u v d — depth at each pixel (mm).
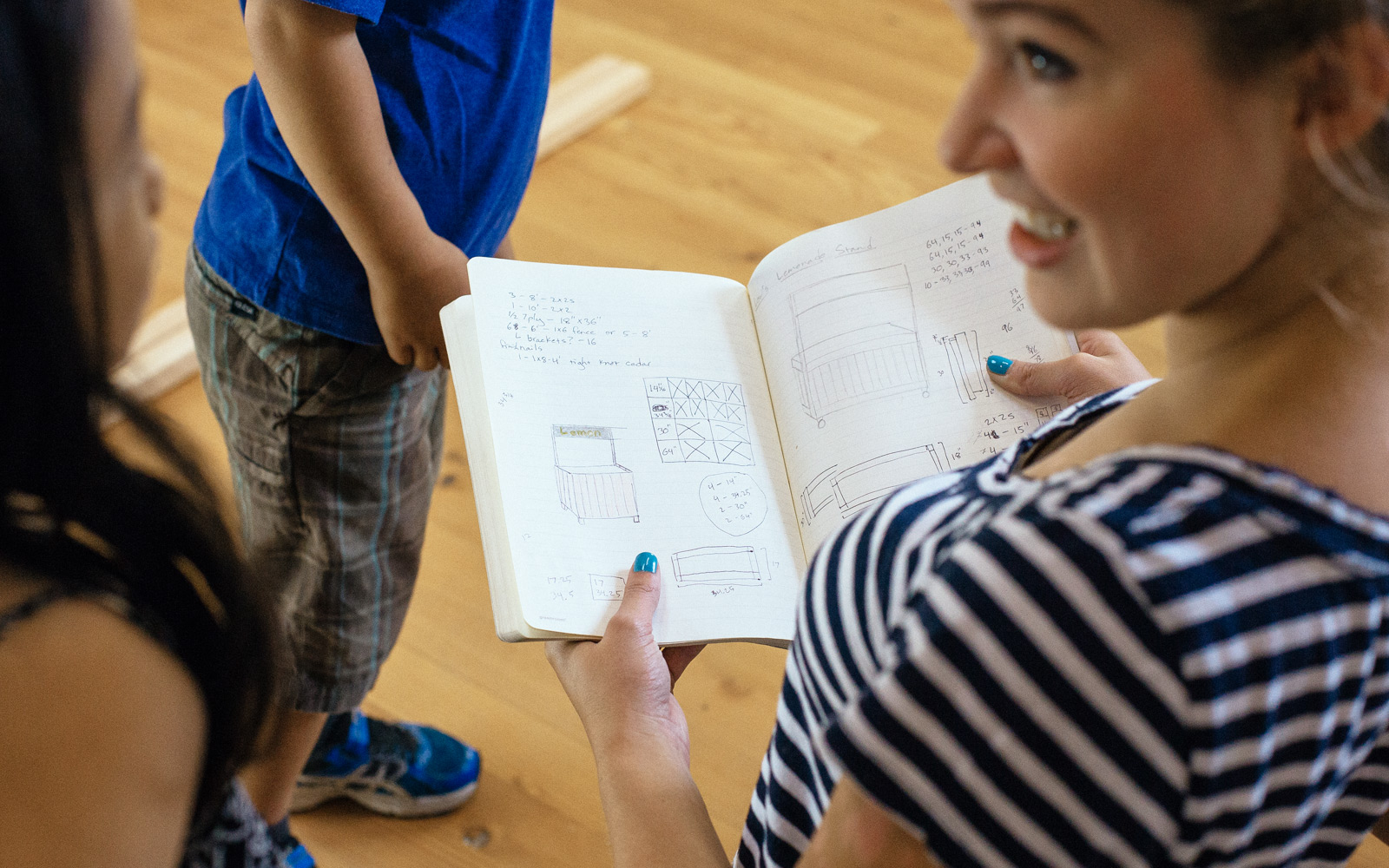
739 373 909
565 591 771
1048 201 404
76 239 377
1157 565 377
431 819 1519
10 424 390
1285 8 335
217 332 1106
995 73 398
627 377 869
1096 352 854
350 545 1188
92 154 389
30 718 396
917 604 421
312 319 1055
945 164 423
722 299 945
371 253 978
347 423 1118
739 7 2830
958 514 467
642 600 764
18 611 400
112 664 413
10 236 358
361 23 978
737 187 2365
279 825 1344
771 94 2592
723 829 1512
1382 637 413
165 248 2168
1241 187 372
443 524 1835
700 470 848
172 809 436
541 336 869
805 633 539
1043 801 402
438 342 1037
